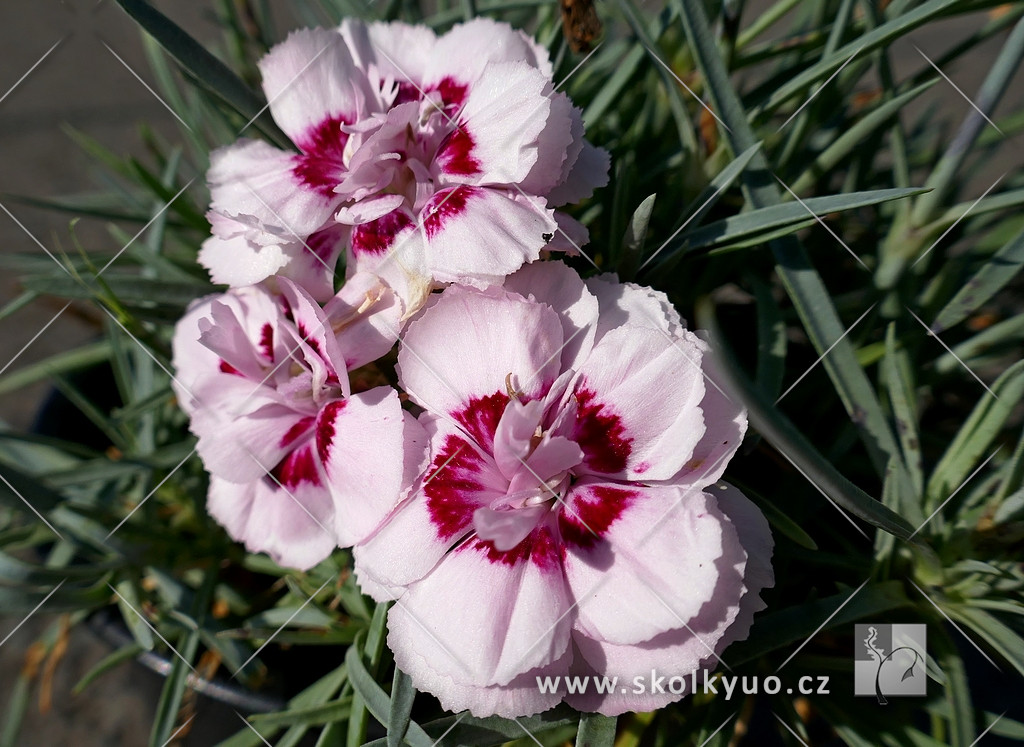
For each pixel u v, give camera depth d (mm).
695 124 158
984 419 128
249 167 123
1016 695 155
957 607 126
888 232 152
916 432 131
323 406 115
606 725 112
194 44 123
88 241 285
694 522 101
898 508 126
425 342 110
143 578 165
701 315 116
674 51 157
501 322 108
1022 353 160
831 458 143
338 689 144
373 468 107
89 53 329
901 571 130
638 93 174
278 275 114
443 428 110
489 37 123
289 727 145
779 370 134
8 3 343
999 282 137
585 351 110
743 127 133
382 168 116
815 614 122
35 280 139
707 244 130
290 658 150
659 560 101
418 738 114
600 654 107
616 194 136
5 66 324
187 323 135
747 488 125
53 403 190
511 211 110
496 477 110
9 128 307
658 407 106
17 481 138
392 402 108
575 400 107
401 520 107
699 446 107
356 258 114
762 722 143
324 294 117
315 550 114
